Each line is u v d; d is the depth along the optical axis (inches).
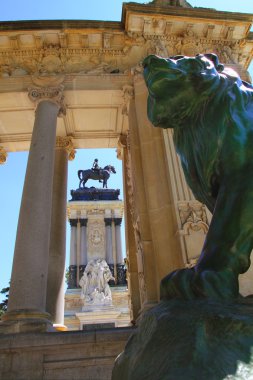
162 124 118.4
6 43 564.7
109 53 575.2
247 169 91.7
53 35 566.9
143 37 566.9
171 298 84.8
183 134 117.9
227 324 62.9
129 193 608.4
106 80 552.1
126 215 628.1
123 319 1049.5
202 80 106.1
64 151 649.6
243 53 593.6
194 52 561.9
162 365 59.4
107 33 569.0
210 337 61.4
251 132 97.9
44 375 274.1
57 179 603.5
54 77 547.2
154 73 109.4
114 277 1337.4
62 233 547.5
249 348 59.1
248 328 62.2
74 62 571.2
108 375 277.4
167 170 448.8
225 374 52.8
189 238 390.9
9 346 281.1
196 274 81.4
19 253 376.2
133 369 67.5
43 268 374.9
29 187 426.9
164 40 567.8
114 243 1439.5
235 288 80.0
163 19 559.2
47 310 473.4
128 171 623.8
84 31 563.5
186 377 52.8
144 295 406.6
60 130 653.9
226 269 81.0
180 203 415.8
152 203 429.7
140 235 435.2
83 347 287.6
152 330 73.3
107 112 614.2
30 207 409.1
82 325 1022.4
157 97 111.4
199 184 116.3
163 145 470.0
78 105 587.5
